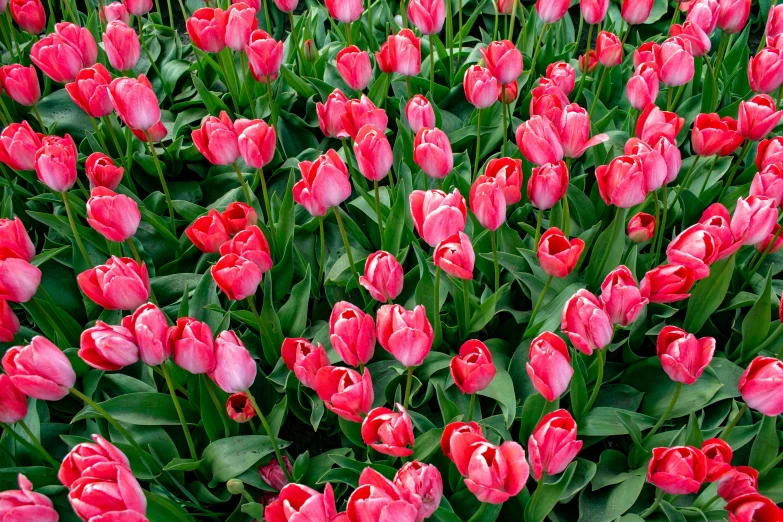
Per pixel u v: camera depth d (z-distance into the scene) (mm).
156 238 1631
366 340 1166
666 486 1119
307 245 1620
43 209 1722
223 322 1422
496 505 1248
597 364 1359
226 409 1359
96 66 1516
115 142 1666
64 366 1155
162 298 1544
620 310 1186
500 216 1288
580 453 1388
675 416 1352
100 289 1212
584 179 1653
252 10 1608
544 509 1231
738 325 1485
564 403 1397
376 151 1329
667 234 1617
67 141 1467
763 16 2162
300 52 1873
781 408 1135
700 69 1824
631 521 1242
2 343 1491
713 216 1252
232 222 1419
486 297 1454
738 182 1679
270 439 1332
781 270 1527
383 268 1204
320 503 1017
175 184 1775
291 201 1526
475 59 1886
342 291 1542
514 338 1493
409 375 1282
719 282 1396
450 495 1326
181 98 1963
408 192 1598
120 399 1341
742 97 1812
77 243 1548
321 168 1281
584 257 1524
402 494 1042
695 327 1439
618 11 2211
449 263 1183
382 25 2113
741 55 1865
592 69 1815
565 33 2066
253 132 1370
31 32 1779
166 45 2094
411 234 1539
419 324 1142
